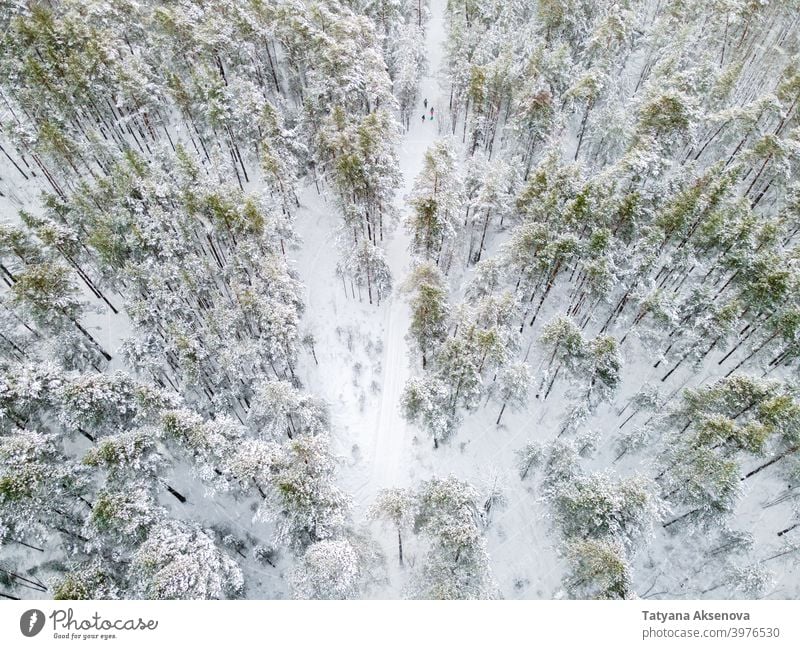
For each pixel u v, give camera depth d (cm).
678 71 5516
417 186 4306
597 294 3962
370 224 4847
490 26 6112
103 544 3112
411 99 5922
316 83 4934
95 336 4453
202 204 4238
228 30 5178
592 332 4462
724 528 3516
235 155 5253
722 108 5231
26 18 4966
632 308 4344
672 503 3516
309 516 3066
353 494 3872
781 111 4791
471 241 4862
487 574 3058
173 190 4394
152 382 3834
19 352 4016
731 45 6047
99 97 4872
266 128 4584
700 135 5219
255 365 3828
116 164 4309
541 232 3878
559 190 4134
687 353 4028
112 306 4569
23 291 3641
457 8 6181
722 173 4309
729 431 3222
